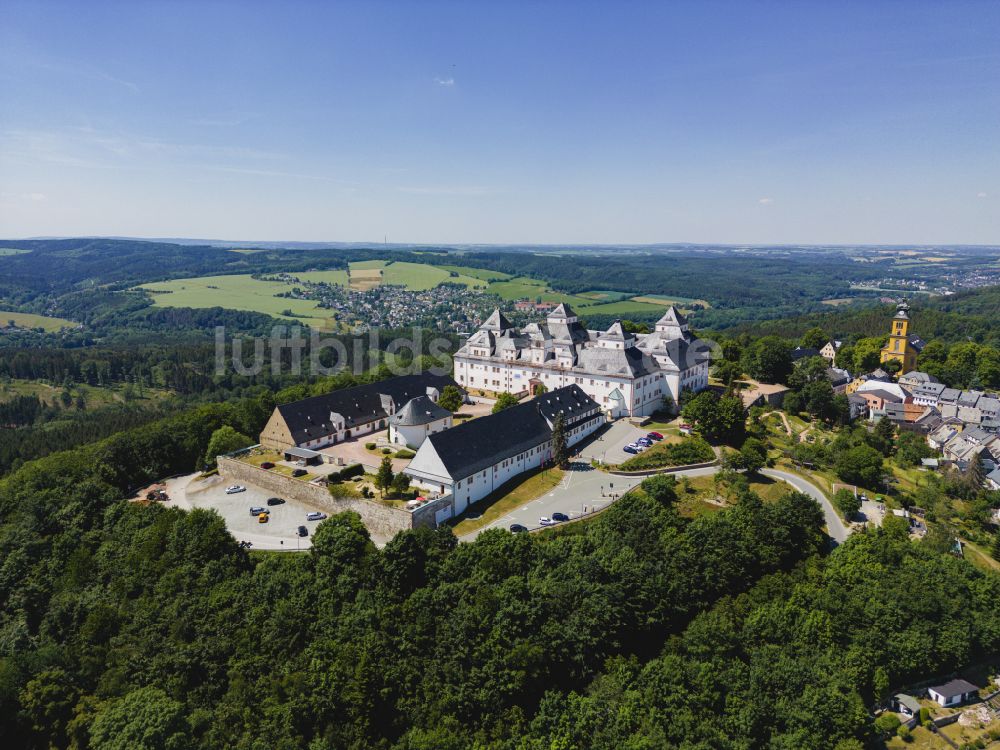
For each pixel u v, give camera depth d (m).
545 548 115.25
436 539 115.75
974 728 107.81
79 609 113.88
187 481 162.38
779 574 121.31
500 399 190.50
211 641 103.12
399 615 103.31
